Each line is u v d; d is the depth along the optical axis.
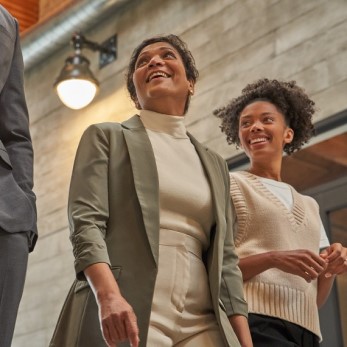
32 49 7.08
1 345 1.67
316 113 4.59
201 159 2.17
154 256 1.85
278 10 5.10
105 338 1.69
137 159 2.01
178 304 1.89
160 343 1.82
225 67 5.32
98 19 6.62
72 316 1.84
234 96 5.16
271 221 2.56
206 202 2.05
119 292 1.75
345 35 4.61
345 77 4.51
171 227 1.97
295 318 2.46
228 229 2.17
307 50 4.80
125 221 1.92
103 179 1.97
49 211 6.50
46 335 6.00
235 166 4.98
